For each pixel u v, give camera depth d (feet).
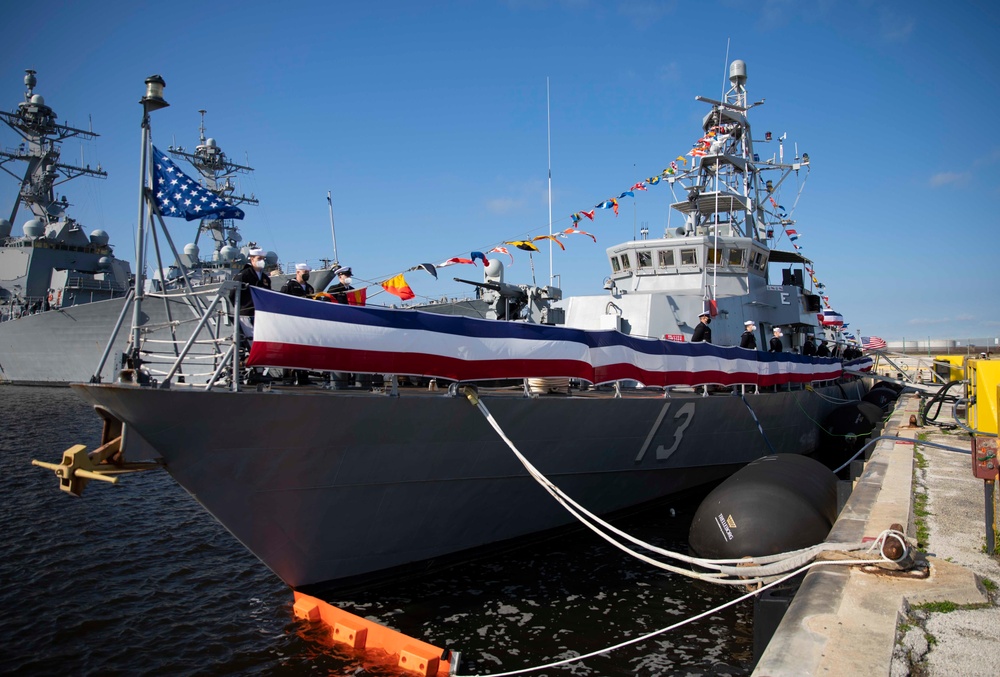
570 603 24.49
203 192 22.85
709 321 39.11
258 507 21.95
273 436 20.88
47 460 54.34
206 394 19.17
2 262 134.92
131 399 18.54
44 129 143.74
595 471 30.91
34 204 144.05
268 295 20.40
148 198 22.40
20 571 29.58
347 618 22.30
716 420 36.55
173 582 28.22
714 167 53.52
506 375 25.13
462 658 20.43
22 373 126.11
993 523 18.54
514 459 27.09
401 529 25.43
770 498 24.12
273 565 23.26
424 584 26.21
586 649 21.07
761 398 40.24
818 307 64.49
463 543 27.55
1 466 51.65
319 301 21.25
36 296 132.26
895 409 65.87
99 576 28.99
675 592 25.52
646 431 31.91
